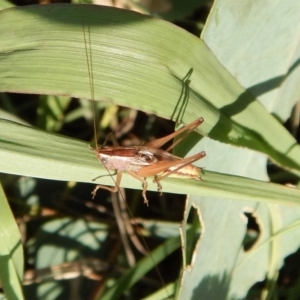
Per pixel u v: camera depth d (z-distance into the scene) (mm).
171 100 206
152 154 206
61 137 196
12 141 192
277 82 226
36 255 245
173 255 251
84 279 245
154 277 251
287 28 219
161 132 259
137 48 203
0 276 214
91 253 247
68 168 196
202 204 219
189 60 208
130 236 250
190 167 201
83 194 253
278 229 231
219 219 224
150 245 250
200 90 212
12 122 193
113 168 207
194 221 228
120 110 257
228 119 216
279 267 234
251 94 218
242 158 227
